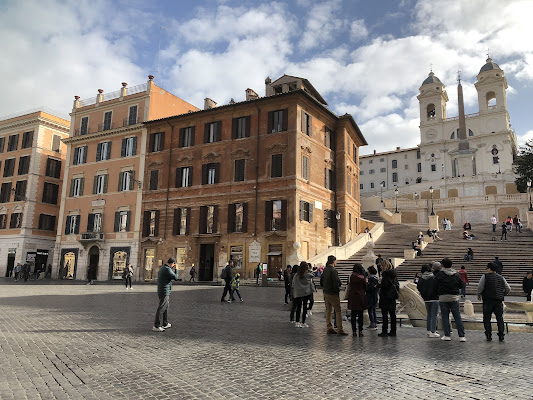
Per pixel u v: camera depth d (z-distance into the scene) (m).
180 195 39.66
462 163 77.00
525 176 60.12
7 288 27.39
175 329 11.25
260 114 37.25
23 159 54.00
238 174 37.34
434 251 33.00
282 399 5.53
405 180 101.50
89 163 46.41
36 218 52.47
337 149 42.25
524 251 29.95
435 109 100.94
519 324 12.27
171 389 5.93
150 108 43.59
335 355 8.21
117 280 41.50
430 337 10.61
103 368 7.05
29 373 6.67
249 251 35.25
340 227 40.59
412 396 5.67
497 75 95.31
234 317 13.99
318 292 19.91
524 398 5.62
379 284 11.52
